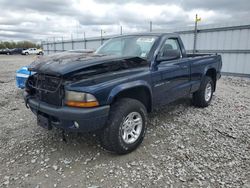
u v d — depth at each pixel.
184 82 4.49
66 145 3.46
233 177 2.66
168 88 3.98
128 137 3.22
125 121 3.11
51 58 3.45
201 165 2.91
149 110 3.72
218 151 3.27
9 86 8.31
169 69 3.92
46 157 3.12
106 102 2.83
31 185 2.55
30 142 3.56
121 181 2.61
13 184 2.56
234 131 3.99
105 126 2.96
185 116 4.78
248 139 3.67
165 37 4.03
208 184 2.54
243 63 10.63
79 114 2.66
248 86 8.78
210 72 5.72
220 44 11.39
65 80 2.80
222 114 4.95
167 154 3.20
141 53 3.80
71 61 3.05
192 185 2.53
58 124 2.88
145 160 3.05
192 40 12.71
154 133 3.89
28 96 3.38
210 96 5.61
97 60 3.04
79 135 3.79
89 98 2.69
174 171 2.79
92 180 2.63
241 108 5.45
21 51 52.28
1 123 4.39
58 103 2.87
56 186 2.53
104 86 2.81
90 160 3.05
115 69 3.11
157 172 2.78
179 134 3.86
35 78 3.28
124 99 3.17
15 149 3.35
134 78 3.19
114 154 3.20
